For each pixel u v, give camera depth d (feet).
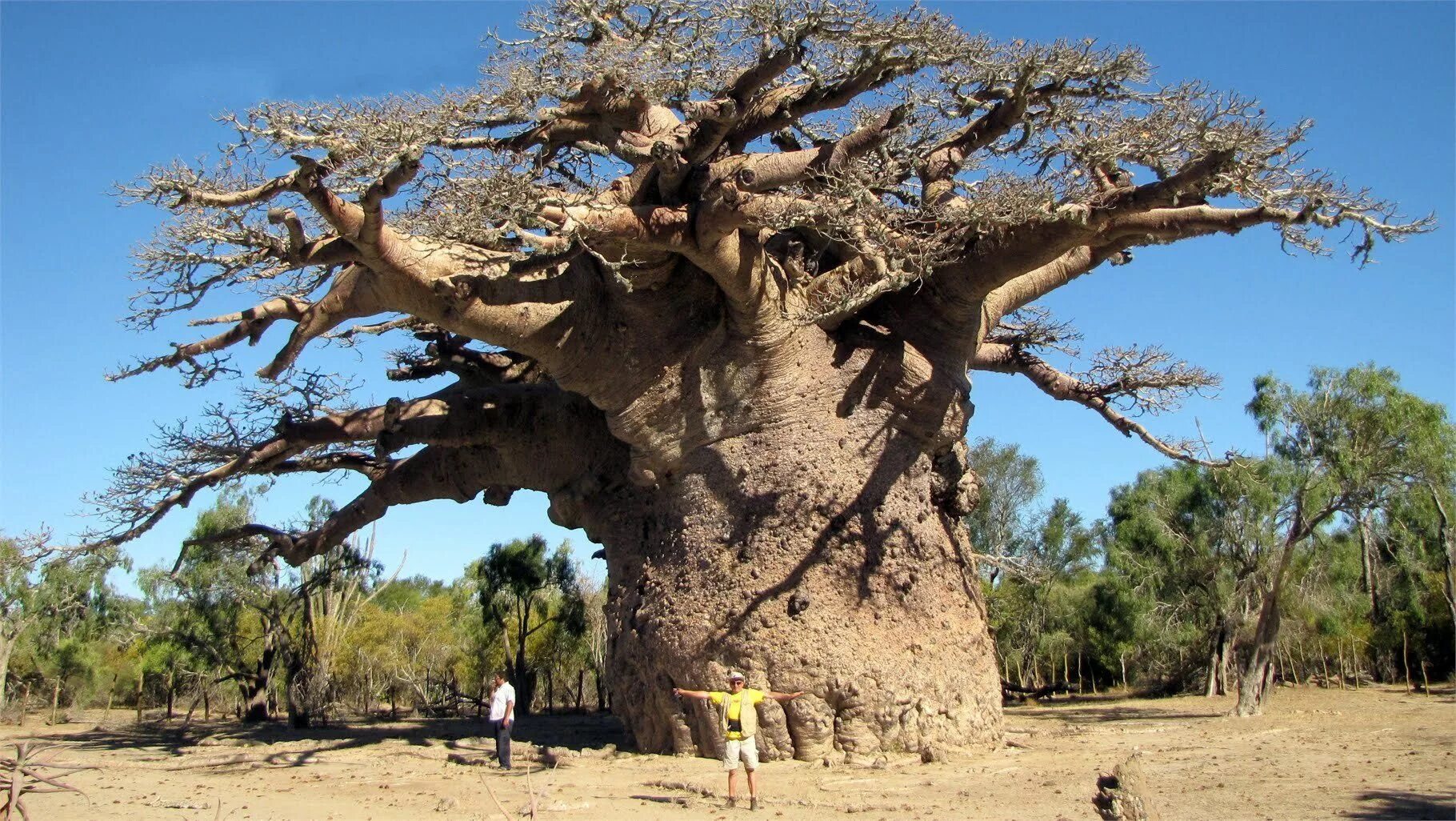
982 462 140.05
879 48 38.65
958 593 45.19
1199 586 98.12
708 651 41.47
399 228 38.68
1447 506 96.32
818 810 29.96
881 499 43.32
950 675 42.45
